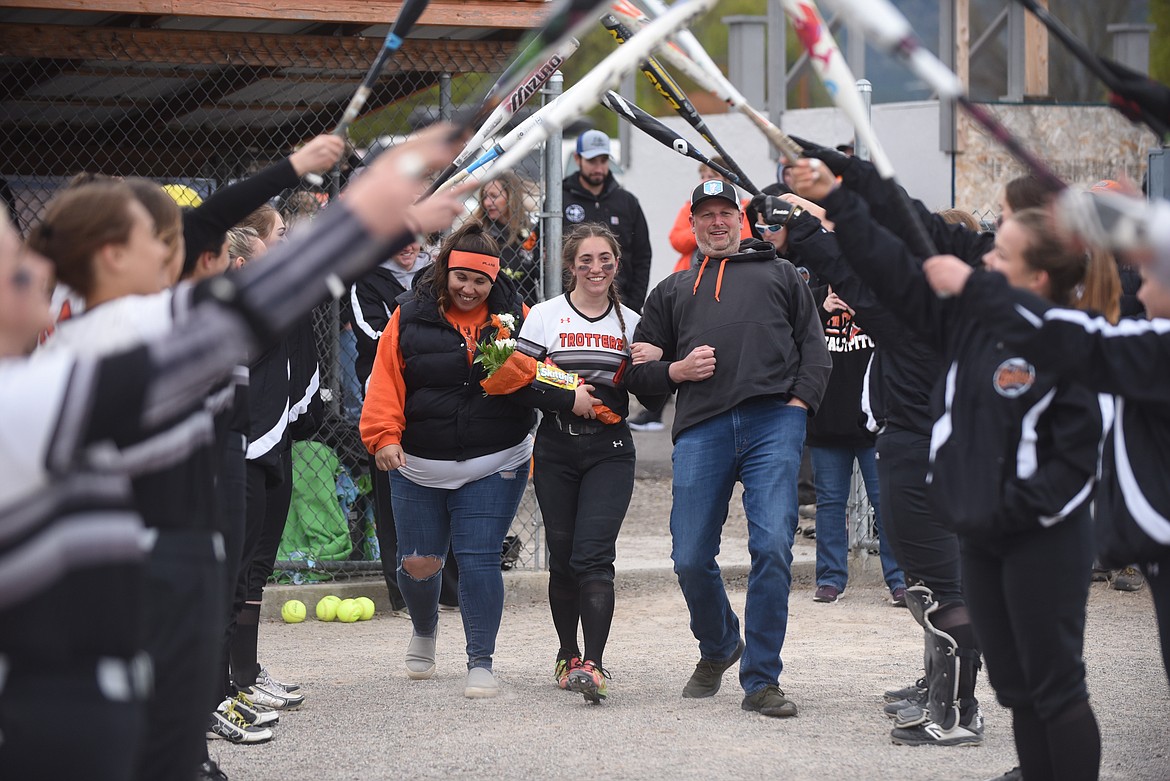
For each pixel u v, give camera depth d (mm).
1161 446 9336
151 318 7379
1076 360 8469
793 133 38938
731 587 22672
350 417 21266
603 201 25922
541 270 21297
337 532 21281
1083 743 9750
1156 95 9539
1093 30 36531
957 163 34156
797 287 15195
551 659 17781
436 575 16219
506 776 12375
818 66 8797
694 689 15477
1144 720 14148
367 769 12672
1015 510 9508
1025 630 9820
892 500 13406
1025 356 8609
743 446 14836
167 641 7531
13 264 6145
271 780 12367
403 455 15625
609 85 8391
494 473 15695
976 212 34312
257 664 15195
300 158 10352
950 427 9953
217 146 27047
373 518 21719
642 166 44250
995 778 12031
